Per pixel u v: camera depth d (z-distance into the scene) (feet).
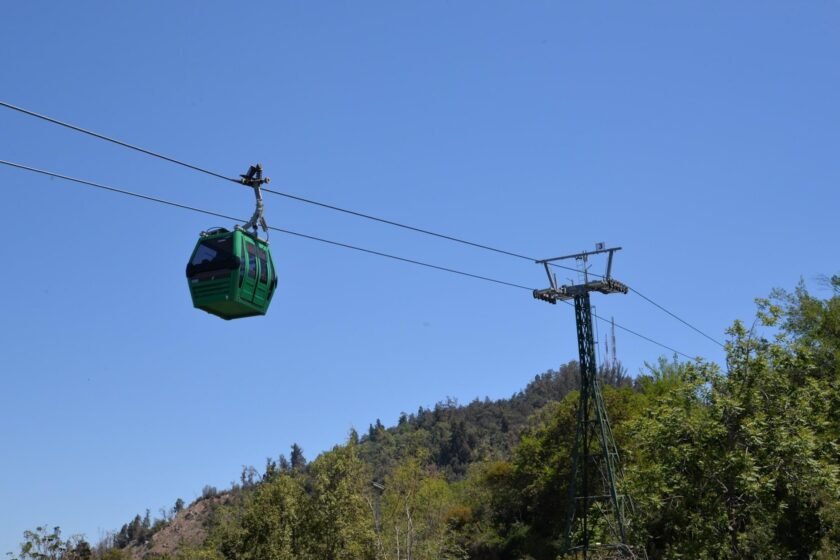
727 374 88.63
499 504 275.18
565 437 240.53
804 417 86.02
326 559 165.99
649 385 231.09
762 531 82.64
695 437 84.94
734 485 83.15
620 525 141.28
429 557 164.04
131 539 500.33
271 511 179.22
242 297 69.92
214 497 468.34
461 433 604.90
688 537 85.76
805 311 150.61
